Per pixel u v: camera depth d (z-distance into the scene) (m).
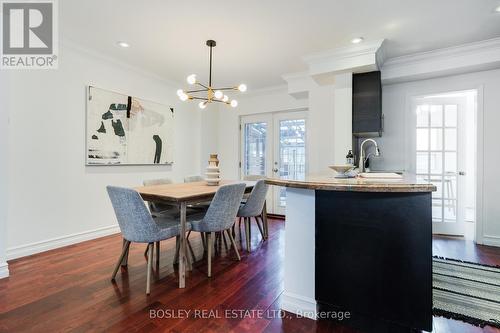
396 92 3.77
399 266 1.49
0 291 2.02
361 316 1.61
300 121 4.91
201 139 5.20
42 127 2.90
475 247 3.15
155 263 2.60
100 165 3.48
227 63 3.72
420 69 3.37
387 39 2.95
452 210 3.71
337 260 1.65
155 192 2.42
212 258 2.78
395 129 3.77
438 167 3.76
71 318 1.68
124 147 3.77
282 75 4.23
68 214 3.15
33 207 2.84
